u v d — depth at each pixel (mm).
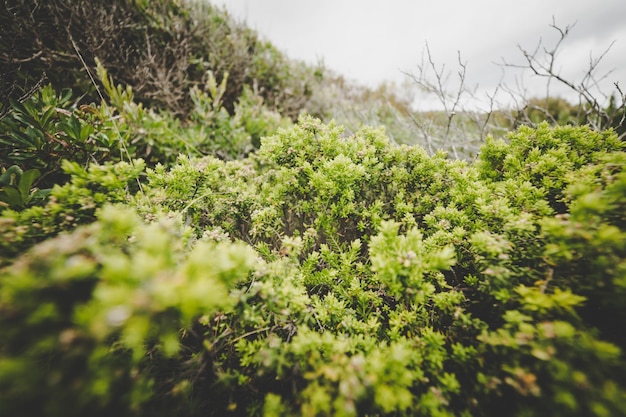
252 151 4043
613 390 837
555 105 7293
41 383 766
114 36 3766
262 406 1227
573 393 890
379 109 6348
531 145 2158
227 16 5719
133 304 641
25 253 1062
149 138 3018
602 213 1102
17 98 2809
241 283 1411
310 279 1773
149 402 1099
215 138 3594
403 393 984
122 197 1527
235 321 1423
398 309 1528
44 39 3449
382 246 1246
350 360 1074
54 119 2348
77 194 1310
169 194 1969
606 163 1526
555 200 1785
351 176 1885
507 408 1086
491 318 1411
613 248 1008
